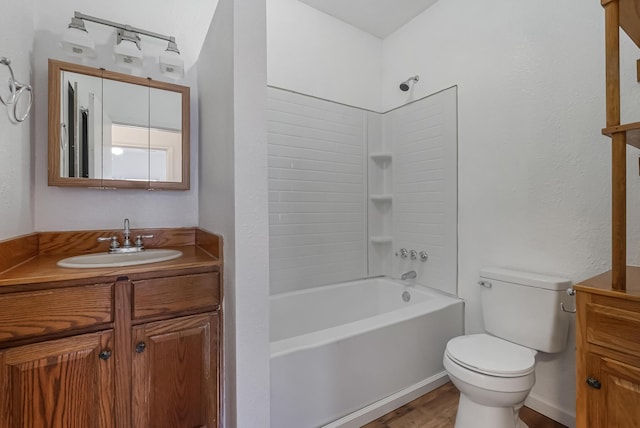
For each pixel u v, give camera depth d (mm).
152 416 1152
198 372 1244
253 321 1162
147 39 1659
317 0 2170
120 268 1139
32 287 979
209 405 1264
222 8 1268
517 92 1712
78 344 1038
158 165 1653
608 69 933
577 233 1484
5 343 945
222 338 1293
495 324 1664
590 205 1443
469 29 1961
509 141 1750
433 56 2201
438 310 1878
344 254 2434
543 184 1607
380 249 2635
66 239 1461
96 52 1530
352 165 2471
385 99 2613
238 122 1124
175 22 1730
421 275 2316
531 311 1509
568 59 1511
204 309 1261
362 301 2465
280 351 1335
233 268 1146
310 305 2215
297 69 2186
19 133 1219
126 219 1562
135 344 1126
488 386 1236
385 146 2621
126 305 1111
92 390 1059
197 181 1798
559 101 1542
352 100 2463
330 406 1450
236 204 1125
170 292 1188
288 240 2172
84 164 1484
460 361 1334
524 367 1260
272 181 2096
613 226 938
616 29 921
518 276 1567
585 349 976
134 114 1599
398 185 2506
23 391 962
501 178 1790
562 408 1532
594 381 952
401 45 2463
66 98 1446
